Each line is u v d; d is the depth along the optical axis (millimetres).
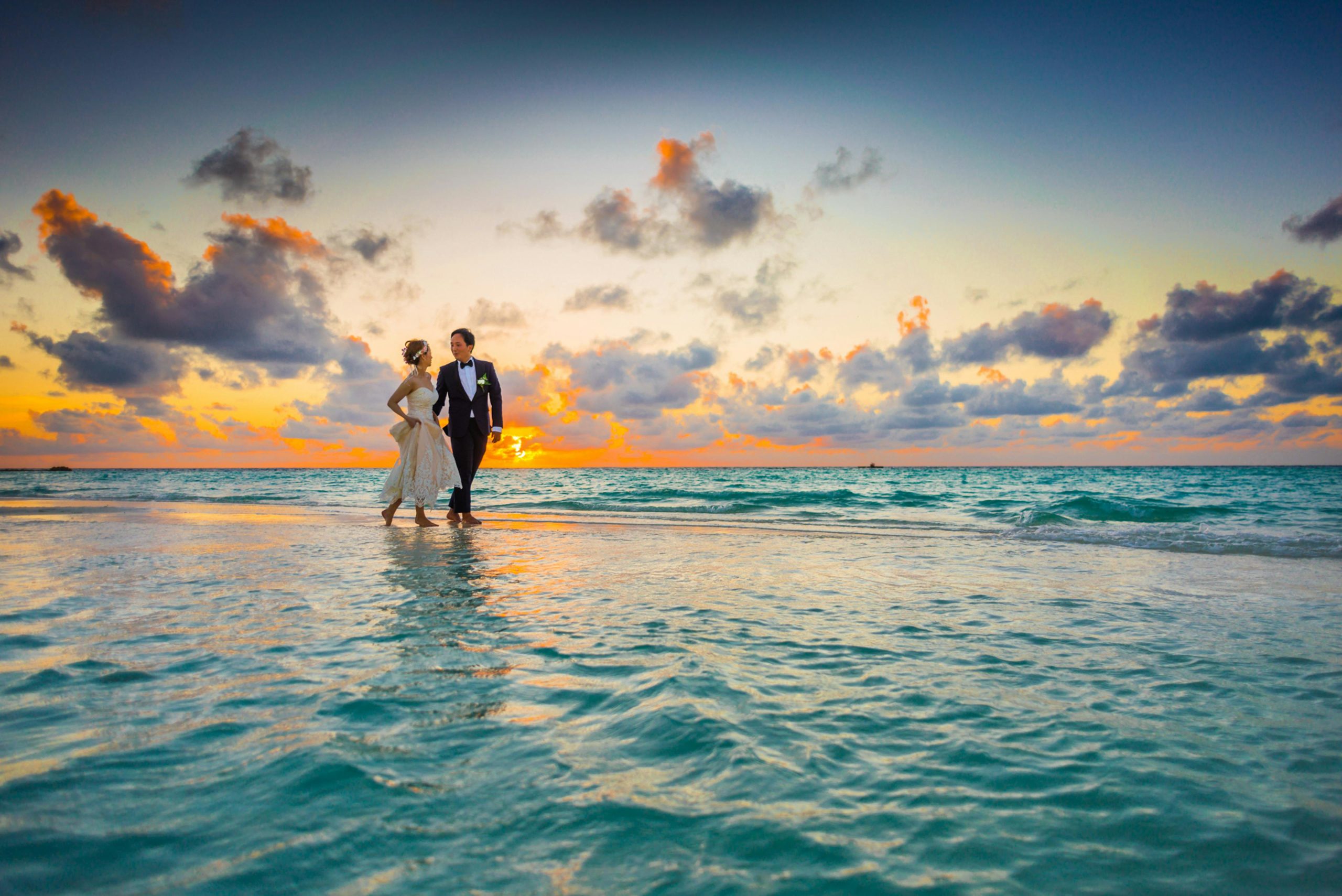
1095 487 24234
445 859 1206
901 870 1196
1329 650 2748
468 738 1739
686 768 1575
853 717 1946
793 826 1330
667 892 1117
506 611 3297
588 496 17438
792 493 16812
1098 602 3719
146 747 1669
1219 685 2287
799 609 3439
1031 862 1229
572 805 1399
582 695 2072
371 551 5527
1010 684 2277
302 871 1164
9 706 1956
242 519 9031
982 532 7891
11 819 1317
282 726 1812
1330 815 1420
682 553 5680
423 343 7668
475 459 8250
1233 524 9156
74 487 24469
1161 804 1459
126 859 1190
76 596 3572
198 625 2949
